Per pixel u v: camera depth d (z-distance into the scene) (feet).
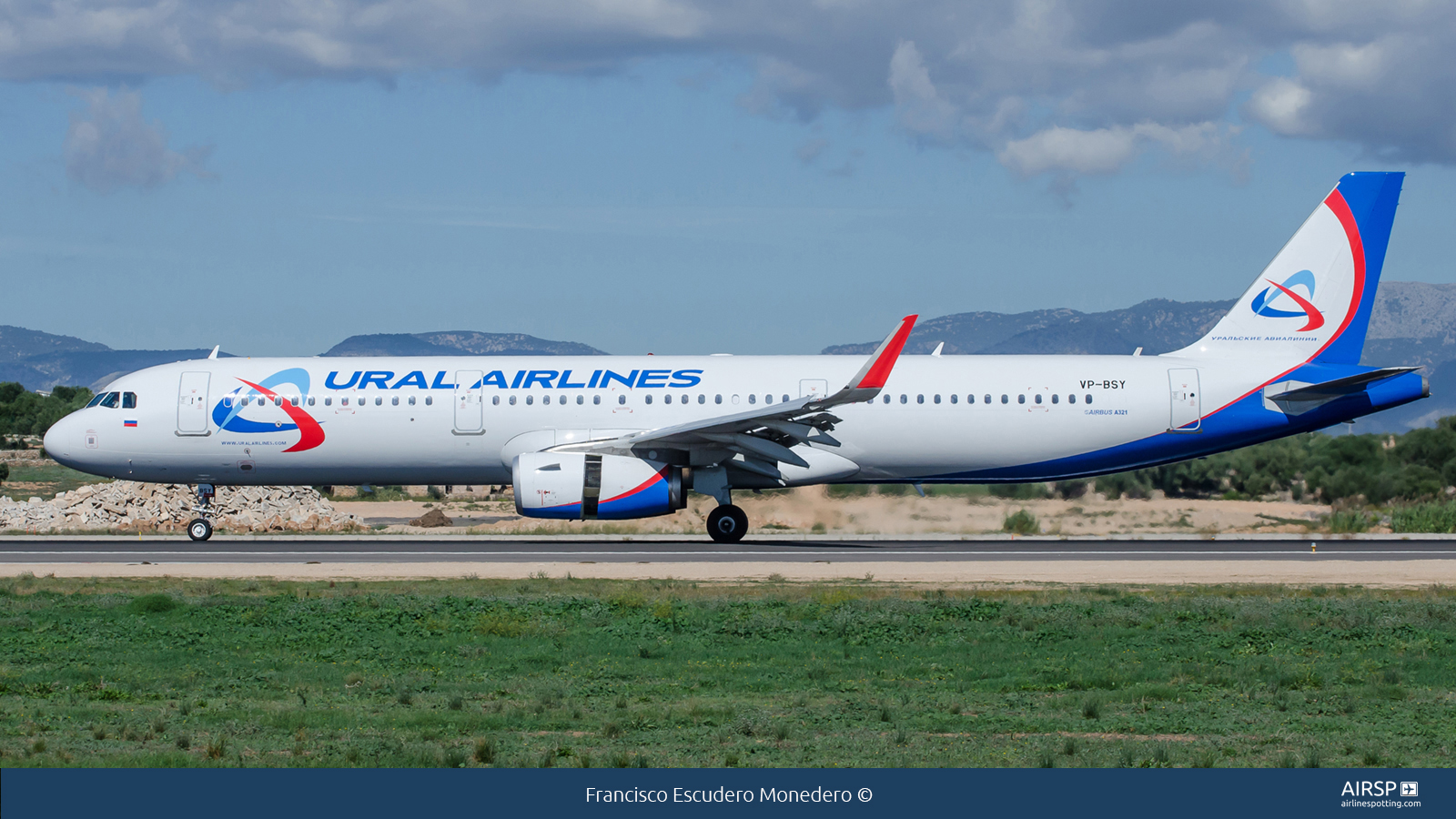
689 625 164.25
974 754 100.01
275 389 277.03
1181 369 277.23
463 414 273.95
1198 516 405.18
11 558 246.47
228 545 274.77
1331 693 124.77
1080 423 274.36
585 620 169.17
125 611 176.04
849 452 273.75
